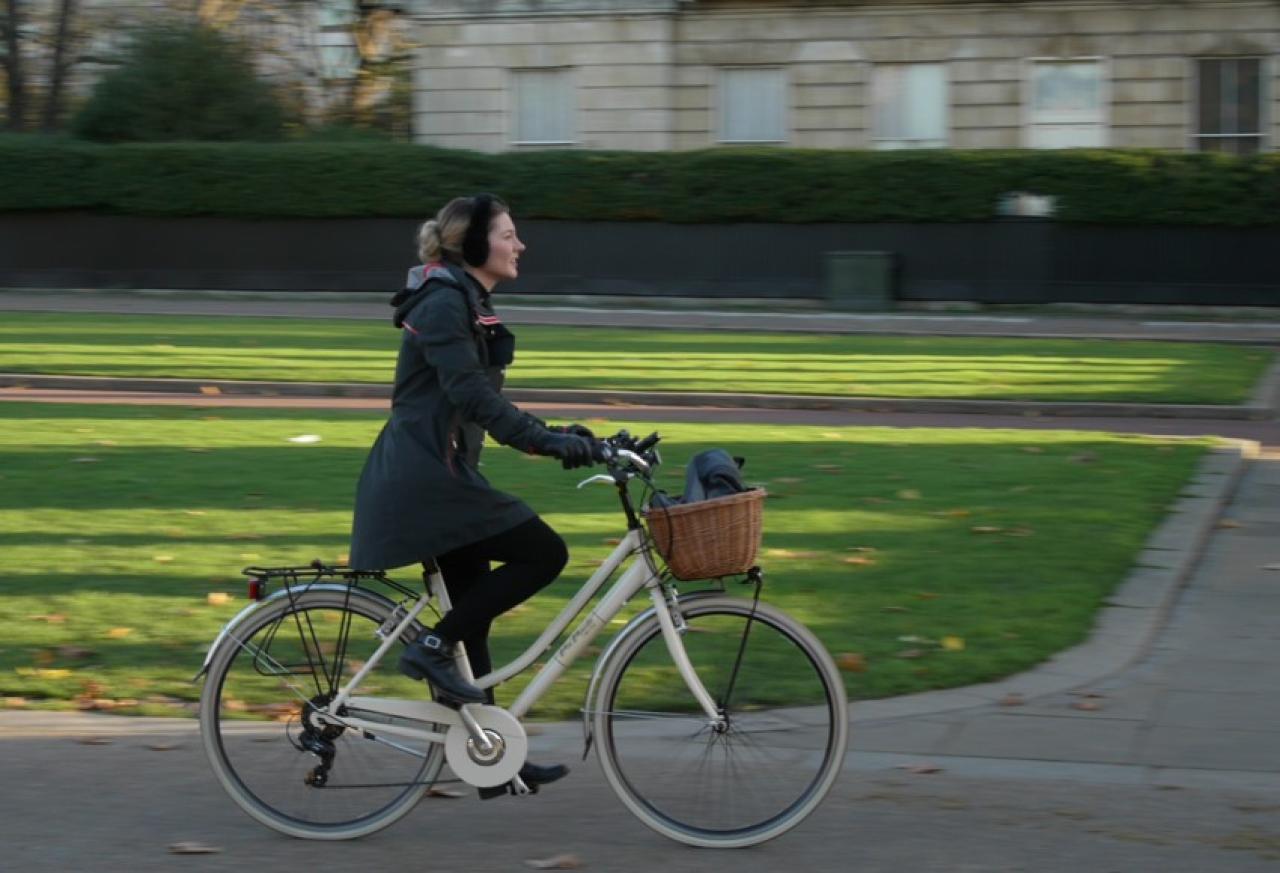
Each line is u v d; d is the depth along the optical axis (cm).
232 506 1031
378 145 3123
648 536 509
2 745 597
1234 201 2744
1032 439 1366
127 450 1278
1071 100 3056
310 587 520
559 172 3041
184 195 3173
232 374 1845
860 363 1977
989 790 548
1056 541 930
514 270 507
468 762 508
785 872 481
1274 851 491
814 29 3145
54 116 3725
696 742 508
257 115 3356
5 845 502
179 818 528
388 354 2052
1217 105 2992
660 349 2133
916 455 1264
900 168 2894
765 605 508
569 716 634
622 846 505
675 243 3027
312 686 520
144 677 683
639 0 3173
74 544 923
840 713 506
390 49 3988
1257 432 1523
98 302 2994
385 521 493
